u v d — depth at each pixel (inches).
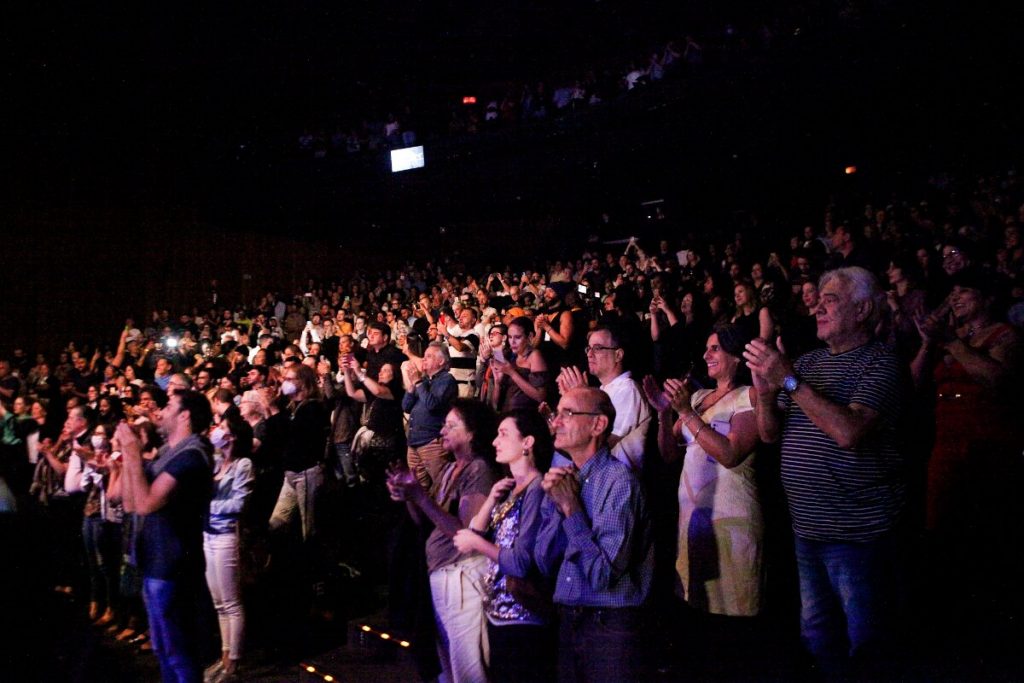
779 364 108.7
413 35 833.5
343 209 842.8
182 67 752.3
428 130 836.6
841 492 109.7
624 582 113.5
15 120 652.1
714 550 132.7
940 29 489.1
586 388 121.5
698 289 312.0
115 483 221.3
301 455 250.1
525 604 124.0
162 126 753.6
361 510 274.1
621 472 116.4
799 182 597.3
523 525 124.8
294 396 263.6
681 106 631.8
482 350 246.5
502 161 747.4
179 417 168.1
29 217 663.8
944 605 132.7
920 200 444.8
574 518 115.1
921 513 162.9
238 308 736.3
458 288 572.7
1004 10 462.3
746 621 138.9
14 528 275.9
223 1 736.3
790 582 155.7
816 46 550.3
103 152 713.0
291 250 851.4
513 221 849.5
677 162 659.4
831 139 565.0
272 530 246.4
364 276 808.9
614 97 683.4
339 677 183.9
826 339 117.1
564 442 120.0
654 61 654.5
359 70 861.2
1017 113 473.4
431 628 163.0
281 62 813.2
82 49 681.6
